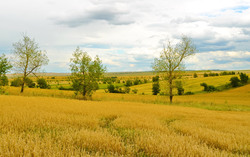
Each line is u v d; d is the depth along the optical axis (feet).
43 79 249.96
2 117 24.68
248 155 15.10
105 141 15.72
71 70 112.88
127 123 27.78
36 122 23.07
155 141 16.31
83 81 114.62
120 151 14.34
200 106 120.16
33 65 121.60
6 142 13.04
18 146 12.75
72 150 12.80
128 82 423.64
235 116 55.67
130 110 50.14
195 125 29.99
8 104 46.37
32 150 12.37
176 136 20.17
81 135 17.06
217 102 159.22
